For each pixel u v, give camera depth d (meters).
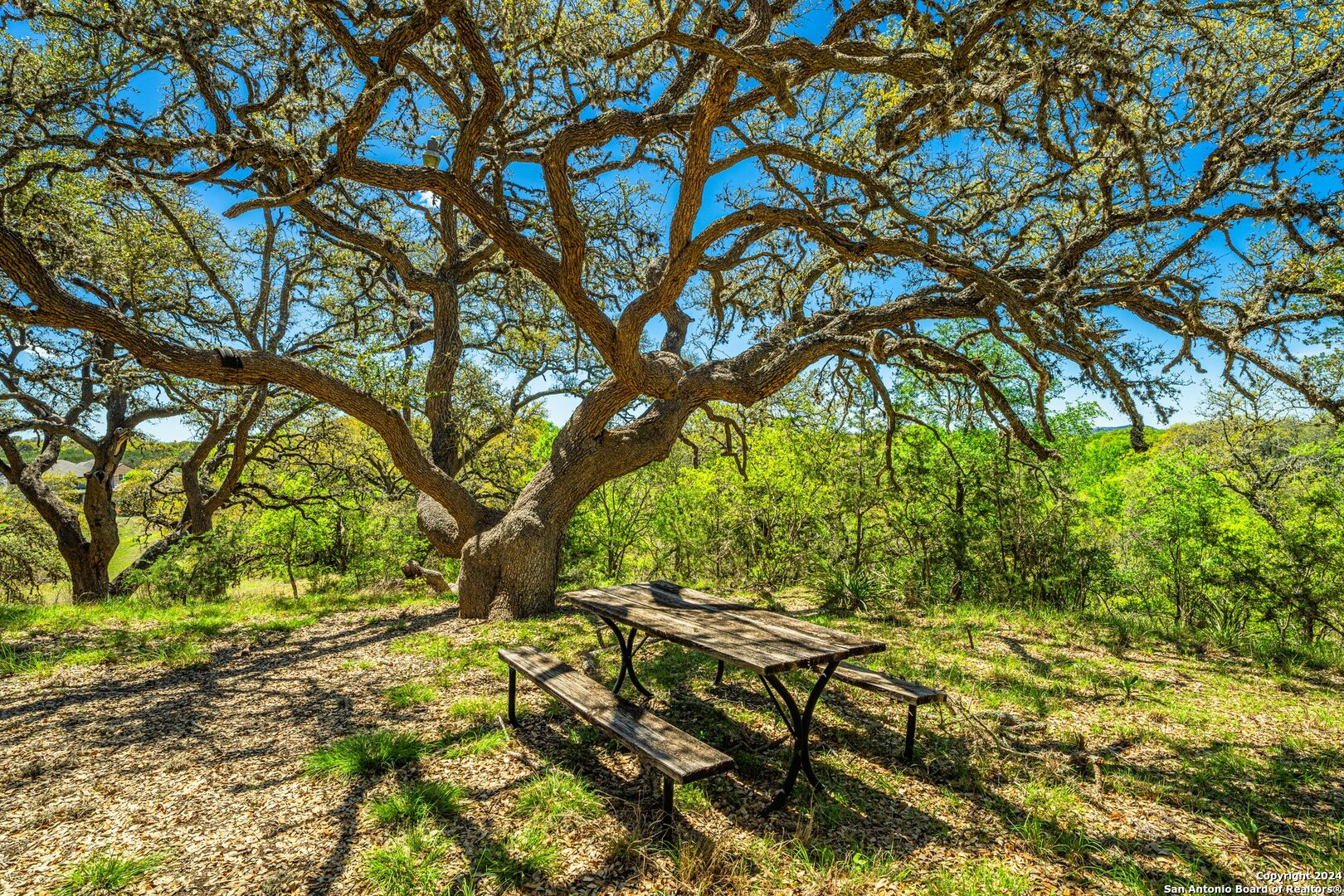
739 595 9.85
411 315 11.34
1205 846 3.04
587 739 4.04
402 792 3.31
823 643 3.60
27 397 13.02
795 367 8.00
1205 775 3.83
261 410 12.48
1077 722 4.68
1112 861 2.89
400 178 5.95
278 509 13.57
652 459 8.70
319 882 2.68
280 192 7.32
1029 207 7.91
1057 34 3.94
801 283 8.50
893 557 11.10
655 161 9.22
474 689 5.10
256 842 2.98
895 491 10.28
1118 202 6.62
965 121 4.70
